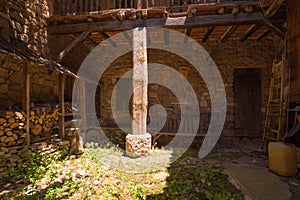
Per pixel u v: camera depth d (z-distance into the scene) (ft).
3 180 11.68
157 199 9.83
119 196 10.20
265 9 16.52
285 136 13.78
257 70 24.79
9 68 14.76
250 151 19.06
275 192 9.87
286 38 15.29
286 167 11.80
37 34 17.94
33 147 14.19
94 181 11.96
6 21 14.43
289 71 14.88
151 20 18.26
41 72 18.25
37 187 11.01
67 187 10.98
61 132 17.39
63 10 21.71
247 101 24.67
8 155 12.51
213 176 12.49
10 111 12.95
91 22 19.08
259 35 22.88
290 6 14.69
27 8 16.72
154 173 13.46
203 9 17.37
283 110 15.19
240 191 10.40
